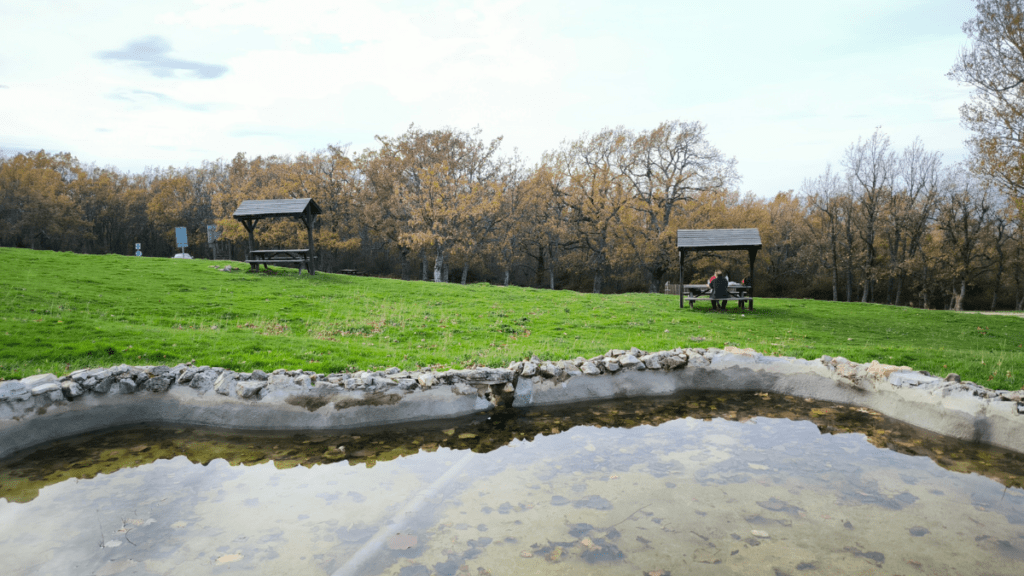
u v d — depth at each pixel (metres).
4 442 6.19
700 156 45.28
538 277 57.88
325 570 3.97
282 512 4.93
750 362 9.63
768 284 59.78
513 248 52.94
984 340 14.63
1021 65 20.50
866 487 5.55
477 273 60.22
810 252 54.75
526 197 48.56
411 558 4.11
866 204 49.56
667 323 15.70
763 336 13.77
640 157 46.81
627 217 44.84
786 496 5.32
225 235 46.56
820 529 4.64
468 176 49.53
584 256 51.06
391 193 52.09
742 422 7.82
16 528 4.57
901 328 16.58
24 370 7.32
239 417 7.24
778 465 6.16
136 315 12.54
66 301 12.88
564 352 10.46
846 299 55.97
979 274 49.06
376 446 6.73
